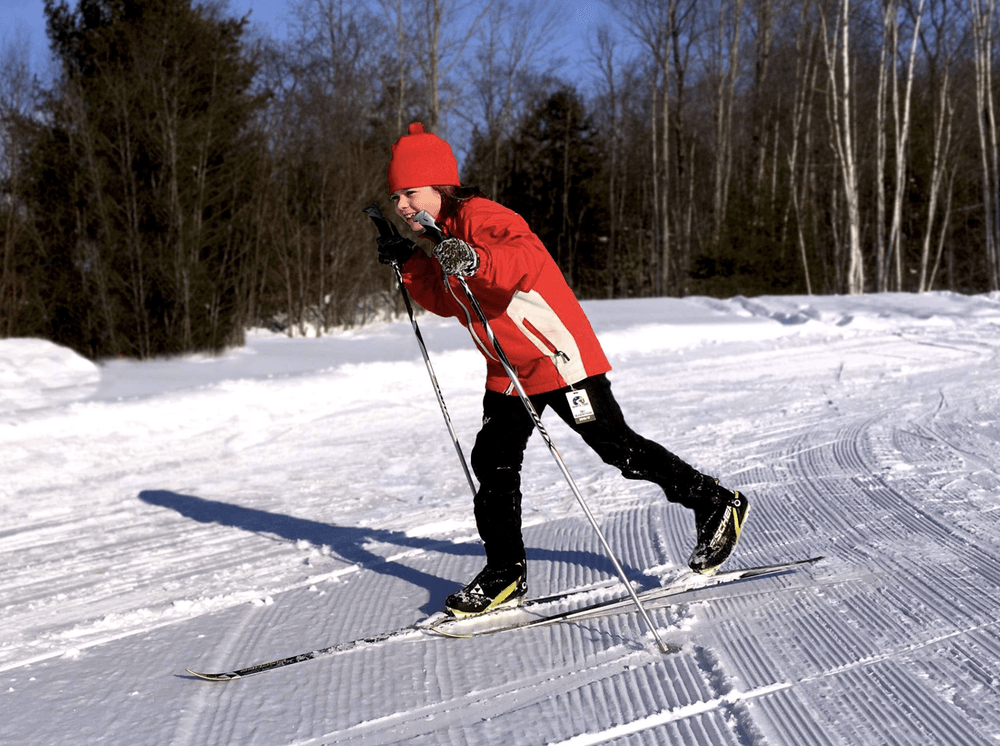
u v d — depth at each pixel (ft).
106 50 40.68
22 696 7.91
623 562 10.82
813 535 11.34
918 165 91.61
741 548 11.14
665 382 27.04
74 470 18.89
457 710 7.05
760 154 97.30
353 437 21.34
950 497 12.51
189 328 39.17
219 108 42.91
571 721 6.70
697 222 110.11
